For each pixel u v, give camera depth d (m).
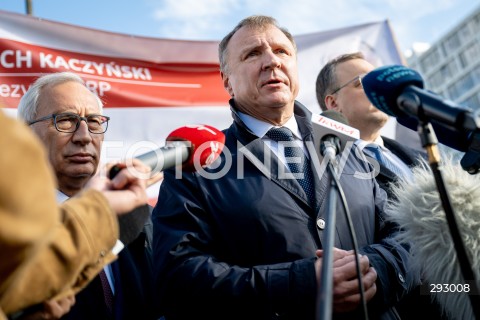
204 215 2.16
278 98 2.49
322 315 1.24
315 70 5.05
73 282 1.39
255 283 1.95
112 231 1.40
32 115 2.71
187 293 1.98
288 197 2.21
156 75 4.64
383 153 3.27
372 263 2.06
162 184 2.34
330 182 1.67
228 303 1.95
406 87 1.73
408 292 2.25
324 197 2.26
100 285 2.32
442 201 1.54
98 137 2.75
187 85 4.68
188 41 4.80
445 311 2.12
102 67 4.49
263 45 2.58
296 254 2.10
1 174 0.93
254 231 2.12
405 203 2.12
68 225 1.35
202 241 2.10
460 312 2.00
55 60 4.35
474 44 52.78
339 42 5.16
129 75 4.55
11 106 4.13
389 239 2.23
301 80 4.99
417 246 2.07
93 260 1.38
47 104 2.68
